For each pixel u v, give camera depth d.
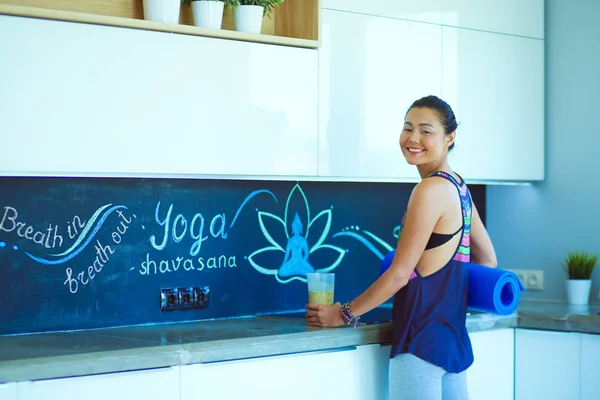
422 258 2.80
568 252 3.82
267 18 3.31
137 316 3.14
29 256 2.92
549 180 3.88
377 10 3.30
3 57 2.53
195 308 3.27
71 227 3.00
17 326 2.89
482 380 3.25
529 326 3.34
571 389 3.27
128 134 2.73
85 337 2.81
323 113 3.16
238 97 2.94
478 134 3.61
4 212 2.87
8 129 2.54
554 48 3.86
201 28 2.86
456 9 3.53
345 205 3.71
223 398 2.65
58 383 2.37
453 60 3.52
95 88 2.67
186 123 2.84
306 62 3.11
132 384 2.48
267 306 3.47
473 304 2.87
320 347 2.84
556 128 3.85
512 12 3.70
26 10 2.54
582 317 3.23
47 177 2.95
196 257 3.29
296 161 3.09
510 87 3.71
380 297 2.77
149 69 2.76
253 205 3.44
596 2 3.73
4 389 2.29
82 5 2.92
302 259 3.58
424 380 2.75
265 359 2.73
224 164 2.92
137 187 3.15
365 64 3.27
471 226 3.06
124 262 3.11
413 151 2.86
